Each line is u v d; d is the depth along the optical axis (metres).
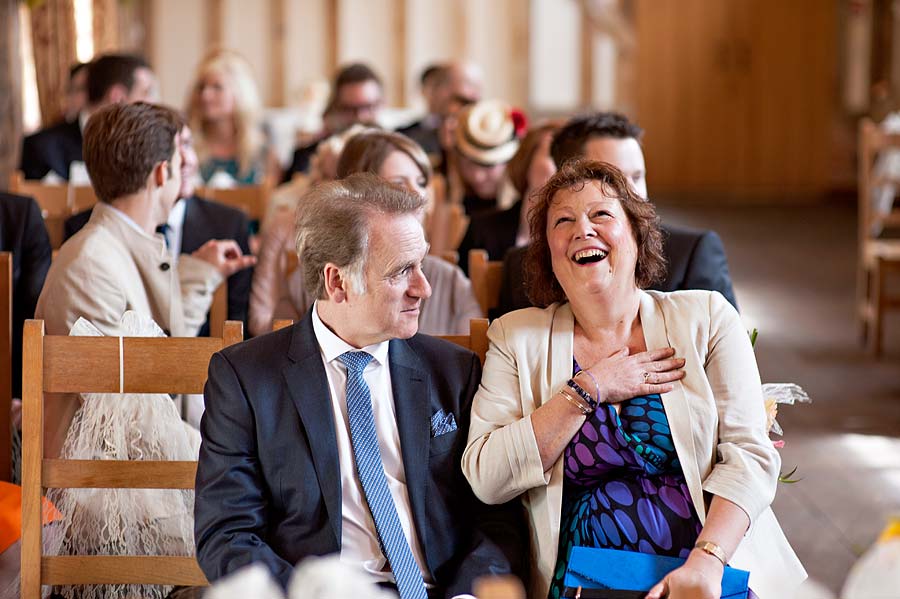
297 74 16.58
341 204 2.34
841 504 4.30
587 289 2.49
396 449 2.45
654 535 2.40
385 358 2.48
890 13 16.80
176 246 4.13
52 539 2.83
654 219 2.56
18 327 3.96
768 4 17.12
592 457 2.46
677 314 2.53
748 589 2.29
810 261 10.95
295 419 2.38
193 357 2.55
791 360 6.81
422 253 2.38
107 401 2.81
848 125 17.25
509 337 2.58
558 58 17.00
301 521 2.37
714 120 17.42
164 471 2.56
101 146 3.24
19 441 3.34
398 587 2.32
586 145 3.33
